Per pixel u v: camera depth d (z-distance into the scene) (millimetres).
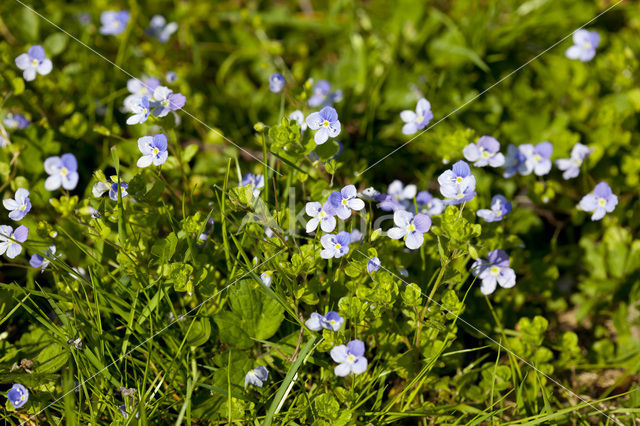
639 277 483
